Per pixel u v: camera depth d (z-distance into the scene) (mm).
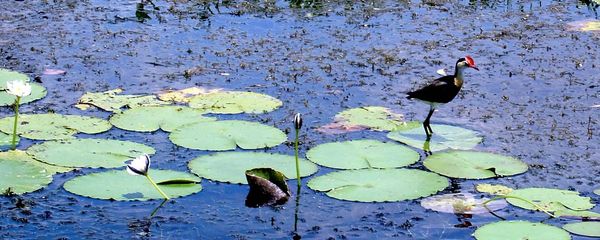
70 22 11930
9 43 11055
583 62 10883
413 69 10570
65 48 10938
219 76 10156
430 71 10516
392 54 11039
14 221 6848
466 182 7641
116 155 7938
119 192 7293
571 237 6695
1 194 7207
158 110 8984
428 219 7008
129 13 12422
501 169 7891
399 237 6734
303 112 9195
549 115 9289
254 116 9031
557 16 12758
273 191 7328
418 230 6840
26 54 10695
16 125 8148
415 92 8656
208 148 8141
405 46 11367
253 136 8414
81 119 8727
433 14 12758
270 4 13039
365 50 11180
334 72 10398
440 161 7973
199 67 10422
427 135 8648
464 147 8398
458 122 9062
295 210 7129
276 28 11961
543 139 8664
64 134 8344
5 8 12445
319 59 10812
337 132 8680
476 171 7820
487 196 7387
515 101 9672
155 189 7359
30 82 9773
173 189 7371
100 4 12805
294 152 8195
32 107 9117
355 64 10672
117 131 8523
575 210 7105
